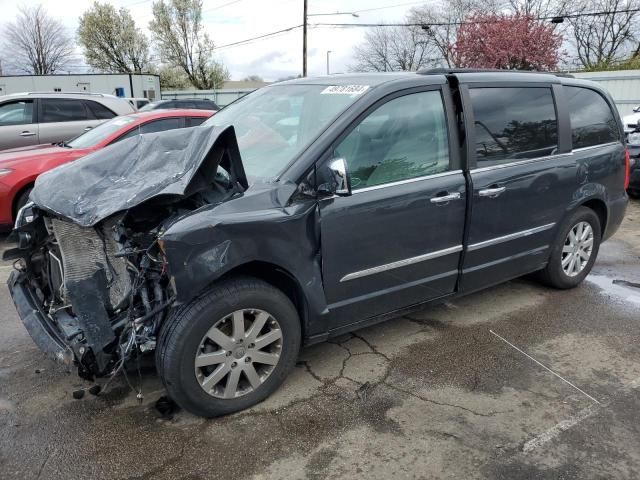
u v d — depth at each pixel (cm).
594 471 248
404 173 325
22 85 3112
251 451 259
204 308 260
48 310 297
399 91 325
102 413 288
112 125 677
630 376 332
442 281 359
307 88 363
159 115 673
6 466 247
